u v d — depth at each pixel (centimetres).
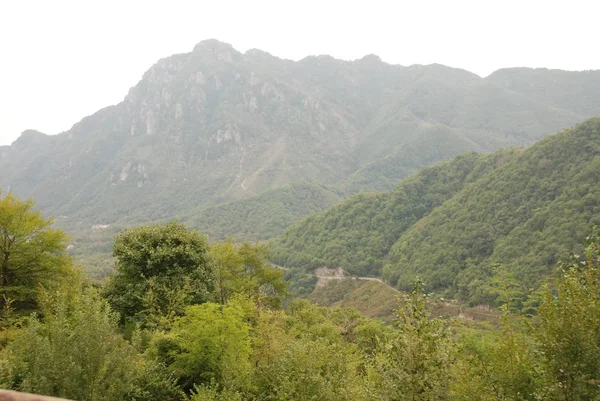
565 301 687
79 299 1109
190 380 1470
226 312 1513
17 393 272
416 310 797
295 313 4112
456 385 848
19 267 2008
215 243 3086
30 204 2055
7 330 1477
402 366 761
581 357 648
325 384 1136
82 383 888
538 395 703
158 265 2259
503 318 956
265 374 1454
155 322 1903
